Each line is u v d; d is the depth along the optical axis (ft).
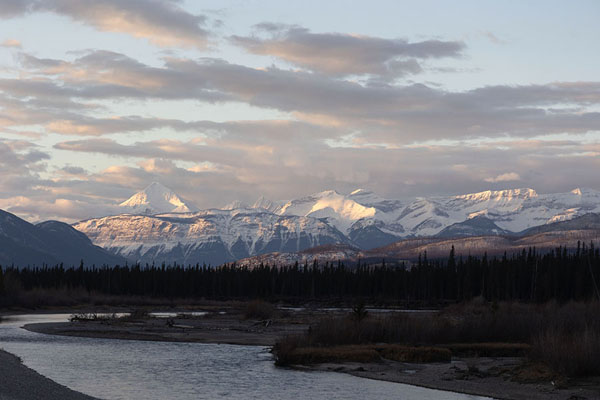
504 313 244.83
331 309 558.15
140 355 215.31
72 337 275.18
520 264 625.41
